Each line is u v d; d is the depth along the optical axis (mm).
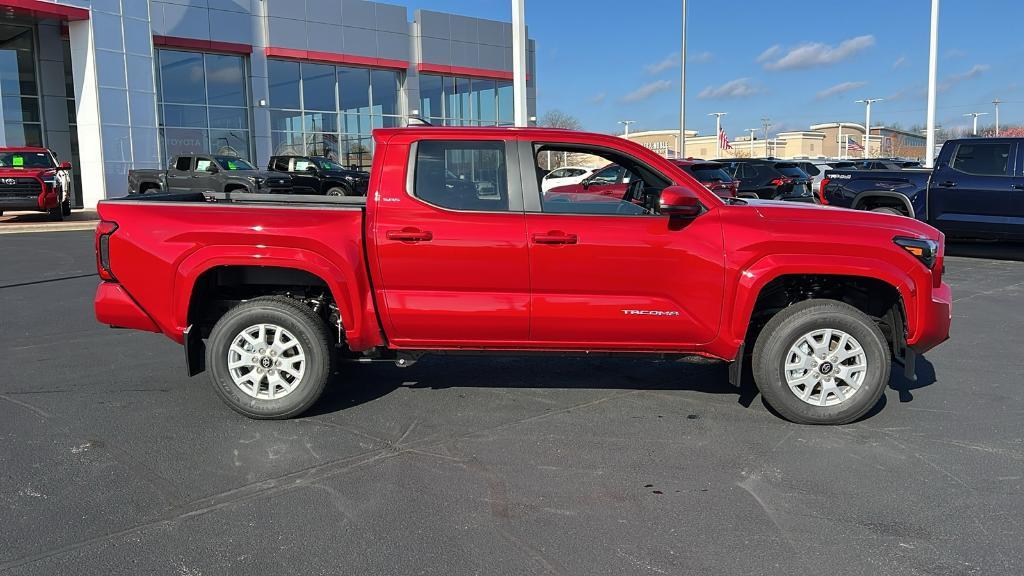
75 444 4383
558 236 4574
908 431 4617
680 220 4613
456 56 35844
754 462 4145
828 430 4645
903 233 4617
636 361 6289
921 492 3752
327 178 22422
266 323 4711
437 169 4688
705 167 17000
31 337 7141
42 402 5156
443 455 4254
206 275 4852
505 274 4633
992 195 11312
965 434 4559
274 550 3197
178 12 27906
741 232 4586
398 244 4625
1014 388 5496
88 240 16094
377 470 4039
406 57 34344
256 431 4617
